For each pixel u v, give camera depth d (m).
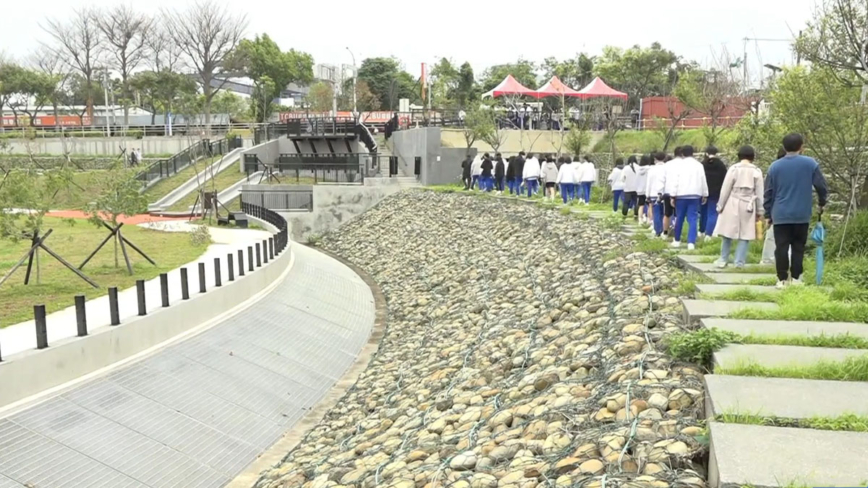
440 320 16.41
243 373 11.96
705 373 6.26
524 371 9.35
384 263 25.59
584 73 60.06
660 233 14.35
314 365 13.74
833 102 12.28
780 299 8.04
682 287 9.42
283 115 53.75
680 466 4.80
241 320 13.77
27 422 8.36
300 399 12.20
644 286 10.23
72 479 7.96
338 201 33.94
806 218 8.54
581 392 6.89
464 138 37.38
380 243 28.61
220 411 10.59
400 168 39.28
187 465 9.12
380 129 45.91
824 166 12.66
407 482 6.66
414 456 7.62
